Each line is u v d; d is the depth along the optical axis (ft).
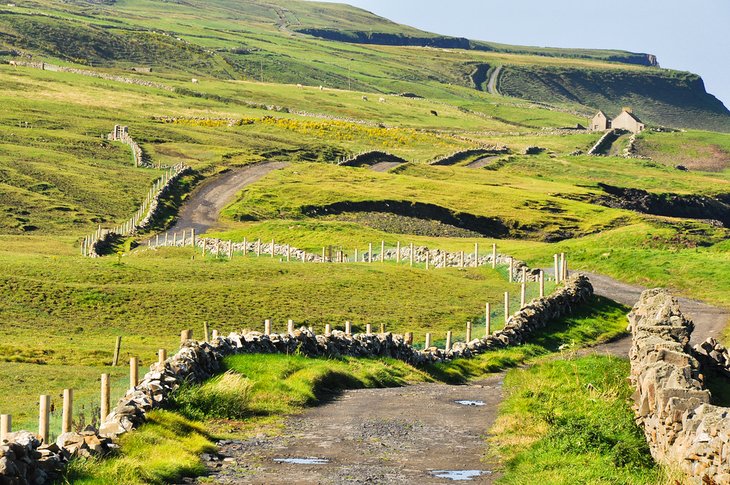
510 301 217.15
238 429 80.43
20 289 198.39
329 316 191.72
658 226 378.12
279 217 430.61
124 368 140.15
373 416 88.07
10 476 52.03
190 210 435.53
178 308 193.57
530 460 66.13
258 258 267.39
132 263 240.32
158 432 71.56
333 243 340.18
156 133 620.90
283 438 77.05
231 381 89.66
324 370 107.24
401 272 246.47
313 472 64.85
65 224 379.76
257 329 177.68
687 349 85.97
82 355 149.89
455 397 101.71
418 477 63.62
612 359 101.60
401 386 116.47
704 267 241.14
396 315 196.75
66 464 58.59
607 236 336.90
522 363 153.17
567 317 188.55
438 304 210.18
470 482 62.13
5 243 320.91
